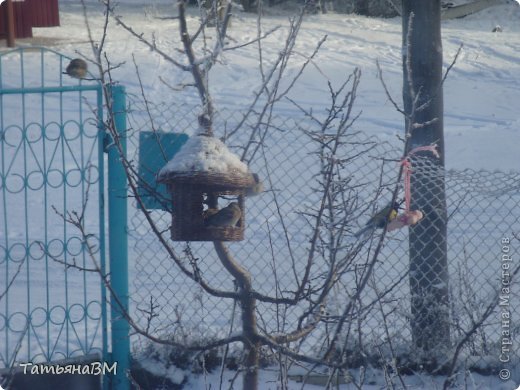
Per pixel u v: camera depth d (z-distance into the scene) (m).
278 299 6.51
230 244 14.30
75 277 13.20
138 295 11.34
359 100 29.00
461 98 30.66
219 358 9.39
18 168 20.56
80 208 17.77
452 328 9.57
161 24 40.84
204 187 6.79
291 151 17.94
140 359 9.39
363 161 14.99
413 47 9.61
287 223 15.37
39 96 26.83
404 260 11.89
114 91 9.02
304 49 37.59
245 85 30.14
